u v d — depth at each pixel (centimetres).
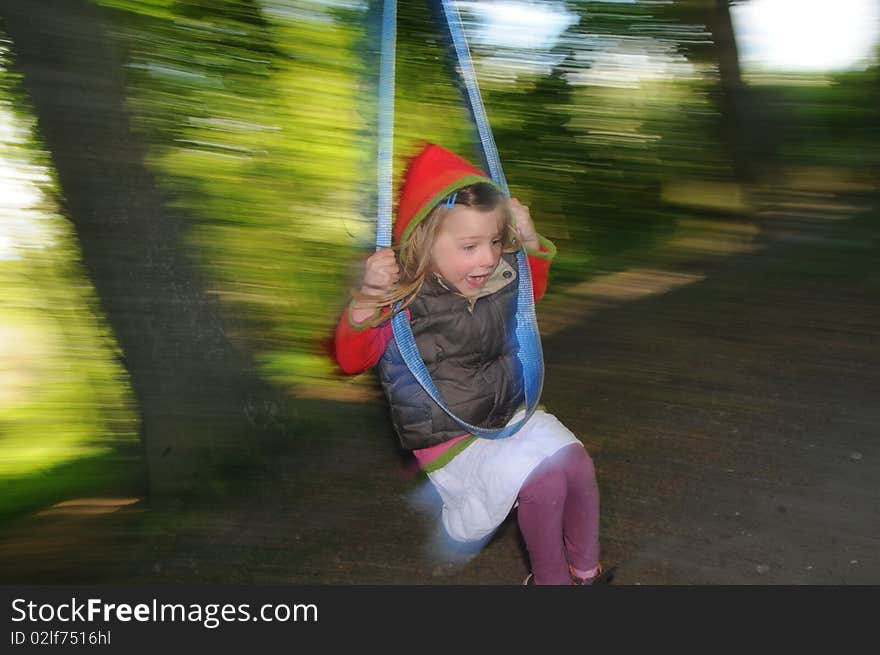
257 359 472
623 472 395
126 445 556
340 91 776
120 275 413
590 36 1032
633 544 338
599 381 510
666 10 1012
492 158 253
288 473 425
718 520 349
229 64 712
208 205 673
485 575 331
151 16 607
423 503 393
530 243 265
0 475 520
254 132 729
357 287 250
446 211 239
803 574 311
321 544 364
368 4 782
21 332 663
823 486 367
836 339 546
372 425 473
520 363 262
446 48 266
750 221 883
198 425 425
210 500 410
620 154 1009
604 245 861
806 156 1078
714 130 1020
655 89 1038
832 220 865
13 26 379
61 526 412
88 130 394
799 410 444
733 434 423
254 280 664
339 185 759
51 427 579
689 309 637
